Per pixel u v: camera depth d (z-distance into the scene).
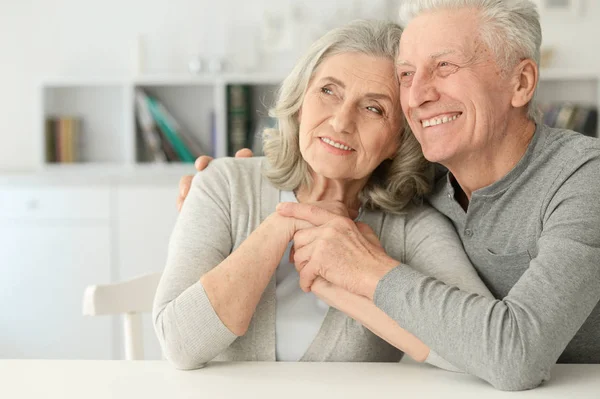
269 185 1.44
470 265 1.33
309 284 1.25
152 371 1.14
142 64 3.89
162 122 3.87
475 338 1.06
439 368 1.16
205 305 1.19
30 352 3.50
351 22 1.36
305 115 1.35
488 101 1.21
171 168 3.72
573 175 1.19
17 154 4.03
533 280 1.09
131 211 3.46
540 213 1.22
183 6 4.00
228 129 3.86
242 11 4.00
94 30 4.01
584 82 3.88
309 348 1.34
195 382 1.09
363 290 1.17
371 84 1.31
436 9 1.22
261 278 1.23
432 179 1.44
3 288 3.48
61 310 3.49
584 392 1.04
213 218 1.38
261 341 1.34
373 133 1.33
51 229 3.47
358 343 1.34
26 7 4.00
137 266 3.47
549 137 1.25
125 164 4.02
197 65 3.89
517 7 1.20
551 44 3.91
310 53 1.35
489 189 1.26
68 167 3.85
